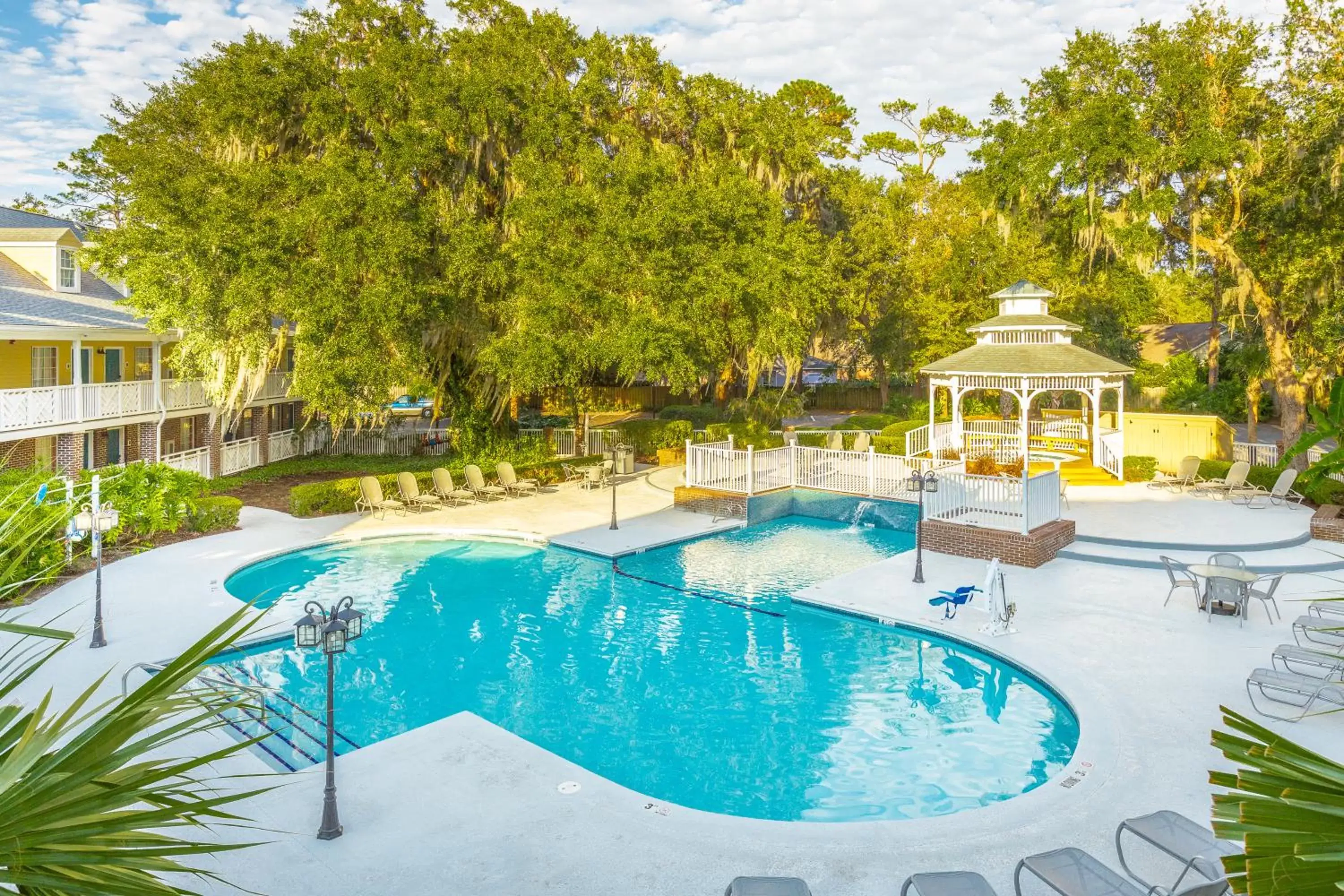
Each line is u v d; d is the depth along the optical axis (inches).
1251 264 1064.2
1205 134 981.8
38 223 1121.4
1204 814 309.4
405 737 389.7
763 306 1084.5
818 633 563.2
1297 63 1045.2
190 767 105.2
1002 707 442.0
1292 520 759.7
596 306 976.3
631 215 1023.0
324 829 302.7
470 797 334.0
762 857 290.8
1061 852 259.0
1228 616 535.5
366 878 279.4
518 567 733.9
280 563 738.2
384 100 926.4
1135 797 322.3
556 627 583.8
